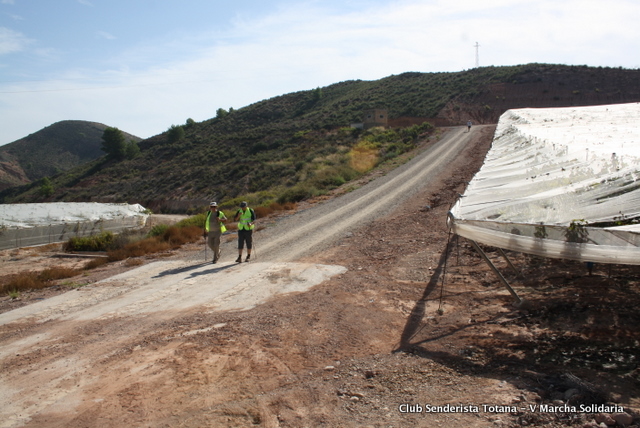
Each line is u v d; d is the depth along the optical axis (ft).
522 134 57.47
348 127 248.11
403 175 96.94
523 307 20.70
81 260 59.57
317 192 88.74
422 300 24.18
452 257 32.42
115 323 24.04
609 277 23.06
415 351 17.66
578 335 16.83
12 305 29.30
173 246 50.06
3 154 537.24
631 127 56.54
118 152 299.58
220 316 24.00
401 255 35.27
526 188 24.06
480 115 277.85
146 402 14.97
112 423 13.79
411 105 308.40
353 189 87.30
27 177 496.23
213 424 13.33
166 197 192.13
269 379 16.22
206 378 16.52
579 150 31.27
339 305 24.54
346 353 18.17
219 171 201.57
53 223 85.46
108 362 18.61
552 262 27.25
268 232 53.36
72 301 29.12
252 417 13.65
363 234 46.47
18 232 78.69
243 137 268.21
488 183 28.58
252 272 34.06
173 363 18.02
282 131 269.85
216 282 31.71
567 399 12.50
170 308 26.25
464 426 11.84
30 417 14.47
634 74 306.55
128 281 33.94
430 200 63.57
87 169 294.66
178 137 310.24
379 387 14.89
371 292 26.63
